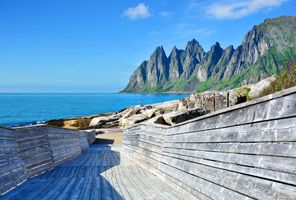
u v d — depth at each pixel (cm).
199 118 589
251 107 412
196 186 562
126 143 1438
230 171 452
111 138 2409
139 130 1114
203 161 554
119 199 578
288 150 332
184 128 688
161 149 844
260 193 366
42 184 716
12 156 712
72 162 1179
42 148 948
